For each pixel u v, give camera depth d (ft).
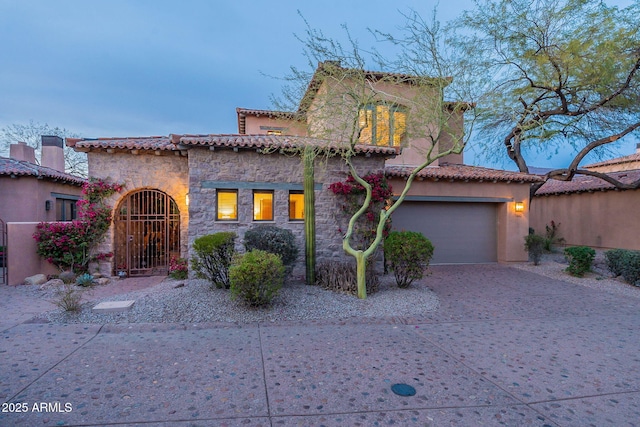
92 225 33.30
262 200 33.55
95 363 14.16
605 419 10.79
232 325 19.44
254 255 22.02
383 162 35.60
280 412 10.82
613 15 35.60
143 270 34.88
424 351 16.10
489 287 30.86
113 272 33.78
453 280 33.86
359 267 25.08
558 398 12.00
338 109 24.73
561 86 38.52
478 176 41.81
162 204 35.50
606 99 39.70
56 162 59.06
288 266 27.84
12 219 43.21
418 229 42.98
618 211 52.80
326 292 26.35
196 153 31.83
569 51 35.86
